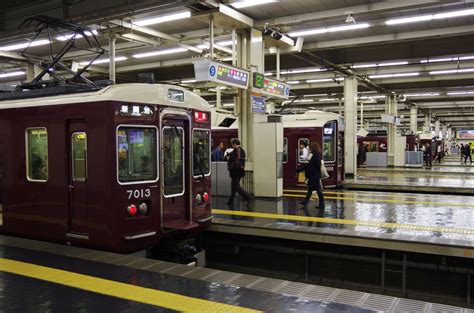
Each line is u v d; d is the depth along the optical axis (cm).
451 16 1235
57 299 429
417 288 761
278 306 405
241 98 1348
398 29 1463
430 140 3994
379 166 3111
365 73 2228
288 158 1571
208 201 803
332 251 829
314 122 1559
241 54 1344
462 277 730
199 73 1041
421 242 729
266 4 1175
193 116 761
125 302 420
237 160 1165
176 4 1026
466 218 980
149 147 676
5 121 740
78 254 596
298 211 1074
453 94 3197
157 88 690
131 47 1694
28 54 1767
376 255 790
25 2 1215
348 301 419
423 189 1717
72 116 653
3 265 544
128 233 638
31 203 710
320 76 2367
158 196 685
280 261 887
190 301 421
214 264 956
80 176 653
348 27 1350
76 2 1142
